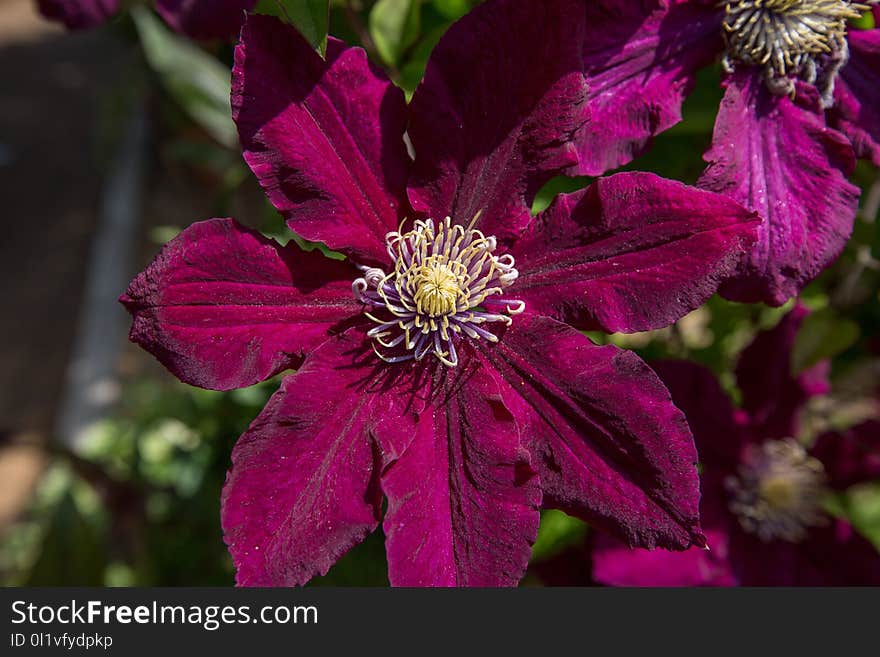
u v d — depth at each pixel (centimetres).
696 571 30
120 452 63
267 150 23
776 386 33
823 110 26
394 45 29
